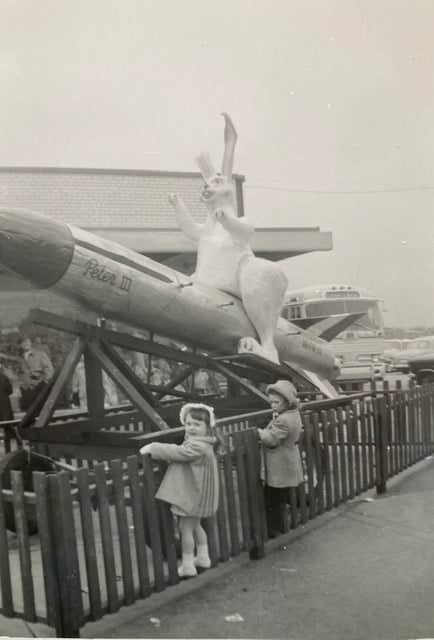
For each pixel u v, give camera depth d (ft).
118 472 13.11
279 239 48.44
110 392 39.52
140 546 13.46
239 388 27.61
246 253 25.73
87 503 12.37
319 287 57.06
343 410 21.56
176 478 14.17
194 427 14.33
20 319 38.04
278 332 28.58
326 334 33.19
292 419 17.10
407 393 26.76
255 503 16.58
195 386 37.17
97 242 20.61
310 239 49.01
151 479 13.93
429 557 16.33
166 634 12.67
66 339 38.42
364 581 14.98
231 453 16.11
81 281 20.04
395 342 69.51
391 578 15.12
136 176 44.70
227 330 24.61
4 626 13.09
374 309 57.26
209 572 15.89
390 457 24.50
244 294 25.12
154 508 13.89
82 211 42.29
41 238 19.02
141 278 21.40
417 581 14.88
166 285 22.25
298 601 14.05
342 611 13.48
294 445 17.52
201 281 25.35
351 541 17.78
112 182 43.42
